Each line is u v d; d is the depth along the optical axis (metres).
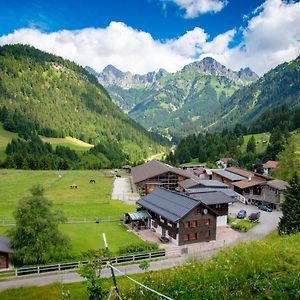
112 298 16.30
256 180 96.12
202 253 50.44
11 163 165.62
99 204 85.12
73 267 42.66
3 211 74.88
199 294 14.35
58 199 90.88
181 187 95.19
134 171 116.69
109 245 52.66
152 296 14.86
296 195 56.06
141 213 64.62
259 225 69.19
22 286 35.22
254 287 14.11
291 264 16.42
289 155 103.25
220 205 68.25
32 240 42.91
